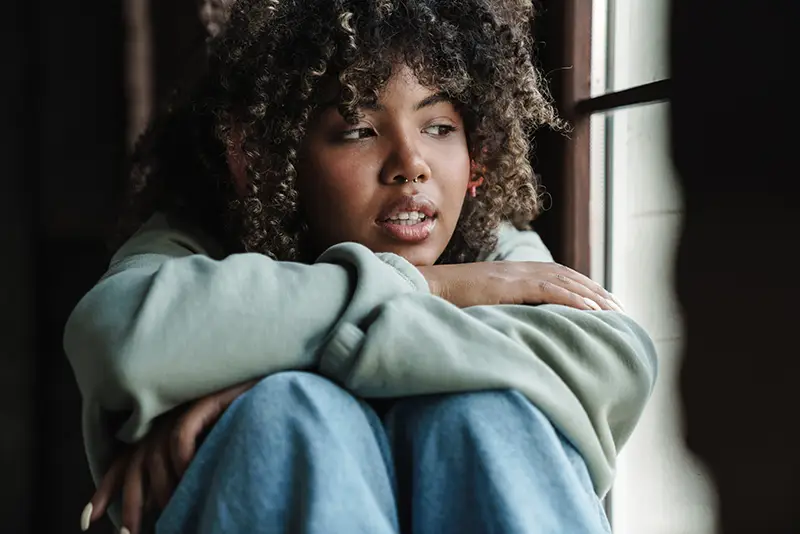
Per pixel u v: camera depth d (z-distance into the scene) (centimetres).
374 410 73
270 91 91
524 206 110
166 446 72
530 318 76
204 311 70
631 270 105
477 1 96
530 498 65
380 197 89
